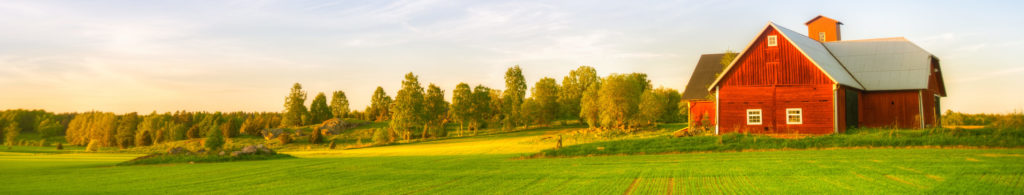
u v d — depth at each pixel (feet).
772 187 50.80
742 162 73.67
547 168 77.05
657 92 293.43
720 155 86.07
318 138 305.73
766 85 121.60
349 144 288.30
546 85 347.97
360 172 79.51
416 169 82.17
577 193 51.83
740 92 124.16
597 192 52.03
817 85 116.37
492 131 322.96
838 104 114.21
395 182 65.57
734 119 124.16
